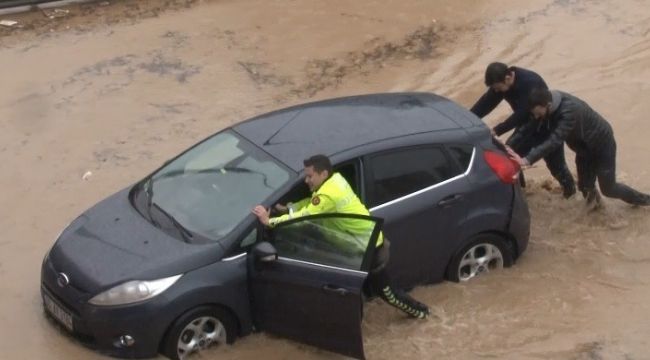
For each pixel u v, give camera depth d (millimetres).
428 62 40031
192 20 42969
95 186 31578
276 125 25594
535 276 26875
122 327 21609
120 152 33531
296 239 22250
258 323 23219
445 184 25031
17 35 41188
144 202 24625
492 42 41844
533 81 27734
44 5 43625
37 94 36812
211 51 40344
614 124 36219
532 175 33188
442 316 24844
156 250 22547
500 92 28250
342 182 22328
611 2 45906
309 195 23422
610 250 28547
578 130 28156
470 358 23234
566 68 39969
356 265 21469
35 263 27484
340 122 25484
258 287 22656
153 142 34125
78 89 37281
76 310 22234
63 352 22891
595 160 29109
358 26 42812
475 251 26359
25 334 23906
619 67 40188
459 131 25672
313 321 22344
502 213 26000
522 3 45469
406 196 24500
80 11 43656
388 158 24391
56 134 34469
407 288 25359
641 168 33375
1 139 34031
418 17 43750
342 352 22328
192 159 25469
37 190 31359
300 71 39094
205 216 23391
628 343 23938
